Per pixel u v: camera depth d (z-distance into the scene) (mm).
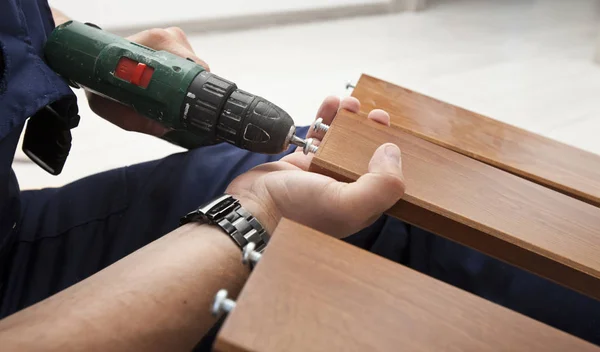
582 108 1413
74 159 1225
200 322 493
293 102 1387
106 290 470
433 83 1459
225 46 1508
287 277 384
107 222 720
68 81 662
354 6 1617
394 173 497
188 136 811
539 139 674
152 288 475
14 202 657
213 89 585
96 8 1475
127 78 605
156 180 748
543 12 1683
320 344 352
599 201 597
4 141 556
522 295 715
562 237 510
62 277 673
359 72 1476
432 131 662
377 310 377
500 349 370
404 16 1644
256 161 758
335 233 539
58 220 711
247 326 352
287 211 545
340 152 557
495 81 1475
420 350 361
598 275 485
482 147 648
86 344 435
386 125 610
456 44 1574
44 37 641
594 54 1538
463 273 735
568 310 703
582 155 655
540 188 556
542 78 1484
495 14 1666
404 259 764
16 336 427
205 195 731
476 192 542
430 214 525
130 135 1287
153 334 464
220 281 504
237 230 523
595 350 376
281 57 1495
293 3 1578
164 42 710
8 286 661
